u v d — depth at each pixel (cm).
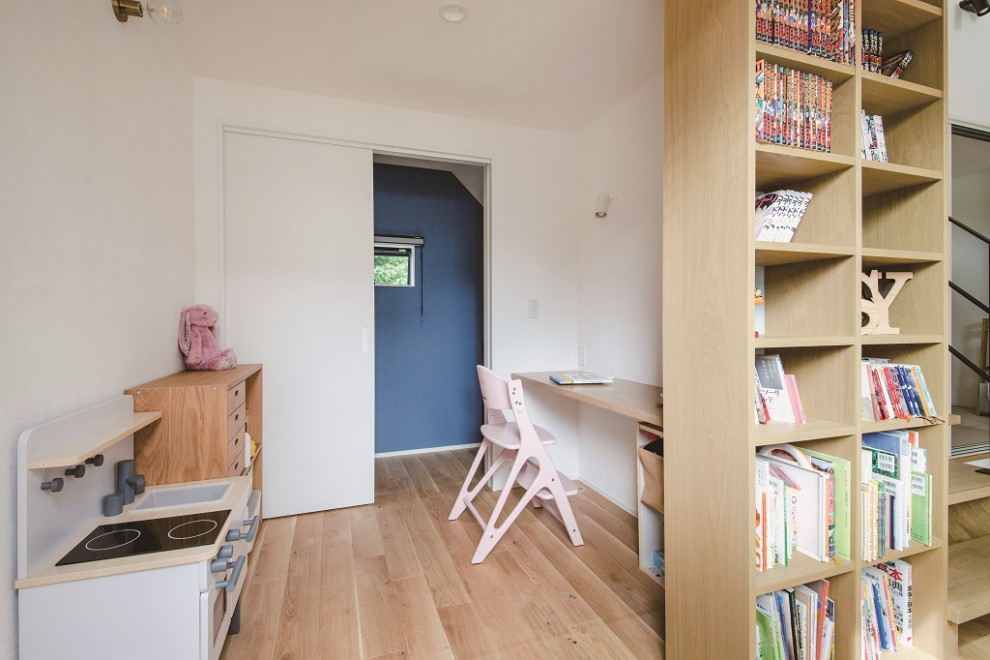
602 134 284
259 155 249
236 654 145
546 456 217
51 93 115
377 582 187
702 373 126
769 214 135
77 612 101
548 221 307
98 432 126
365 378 269
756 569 122
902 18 144
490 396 228
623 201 265
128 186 158
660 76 234
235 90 241
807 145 124
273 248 252
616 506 267
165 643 106
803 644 129
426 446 386
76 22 127
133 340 161
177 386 160
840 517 128
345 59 221
